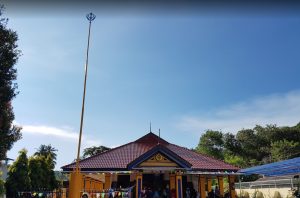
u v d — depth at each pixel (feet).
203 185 84.53
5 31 56.44
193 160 88.43
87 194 65.77
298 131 221.05
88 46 61.16
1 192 81.46
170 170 74.02
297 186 103.19
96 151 196.13
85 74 58.49
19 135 57.88
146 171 75.92
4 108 55.52
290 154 188.24
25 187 92.99
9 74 56.54
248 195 125.70
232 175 85.81
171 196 75.20
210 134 224.53
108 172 78.74
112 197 68.23
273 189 115.03
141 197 72.38
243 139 225.56
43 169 119.96
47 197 74.84
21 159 95.35
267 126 233.55
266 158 202.28
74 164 81.82
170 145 99.91
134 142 99.66
